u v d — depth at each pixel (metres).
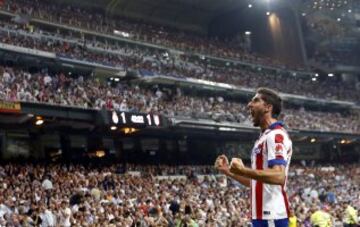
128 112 35.50
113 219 20.83
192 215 23.58
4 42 36.31
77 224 20.20
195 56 57.03
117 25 53.22
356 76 73.75
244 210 28.89
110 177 31.08
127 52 48.62
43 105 31.33
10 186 25.47
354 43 73.75
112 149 42.69
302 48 71.56
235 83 55.31
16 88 31.09
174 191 31.66
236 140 53.34
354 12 73.38
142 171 38.44
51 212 21.23
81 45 44.38
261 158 4.27
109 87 40.56
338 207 31.20
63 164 36.91
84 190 27.06
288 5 68.81
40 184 26.56
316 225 21.55
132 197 28.12
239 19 69.50
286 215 4.29
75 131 39.12
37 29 42.47
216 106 49.22
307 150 61.69
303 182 45.28
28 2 46.38
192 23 68.50
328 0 70.75
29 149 36.84
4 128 35.25
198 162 49.81
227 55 60.44
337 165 60.66
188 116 42.41
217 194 32.31
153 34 56.00
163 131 43.28
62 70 40.41
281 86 61.38
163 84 48.06
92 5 57.19
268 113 4.43
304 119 57.84
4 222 18.95
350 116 66.75
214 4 65.19
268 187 4.31
